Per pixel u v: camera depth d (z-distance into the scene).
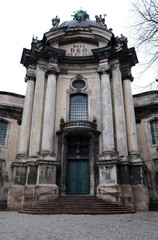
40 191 17.16
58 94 22.86
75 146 21.02
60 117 21.86
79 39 25.70
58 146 20.45
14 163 19.03
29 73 23.33
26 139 20.42
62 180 18.91
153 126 22.83
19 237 6.04
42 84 22.22
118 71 22.67
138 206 17.25
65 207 14.30
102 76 22.47
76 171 20.36
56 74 23.02
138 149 20.33
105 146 19.38
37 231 7.04
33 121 20.53
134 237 6.09
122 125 20.11
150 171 21.12
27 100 21.98
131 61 23.72
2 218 10.97
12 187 18.14
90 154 19.98
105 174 17.88
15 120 23.56
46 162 18.34
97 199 16.16
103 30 25.00
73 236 6.25
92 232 6.89
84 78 23.73
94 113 22.03
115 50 23.34
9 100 24.30
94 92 23.05
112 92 22.14
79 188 19.77
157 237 6.06
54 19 27.08
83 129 20.00
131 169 18.66
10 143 22.52
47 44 24.78
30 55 23.98
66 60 24.17
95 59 24.02
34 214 13.28
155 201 19.78
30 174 18.39
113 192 16.83
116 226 8.13
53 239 5.80
